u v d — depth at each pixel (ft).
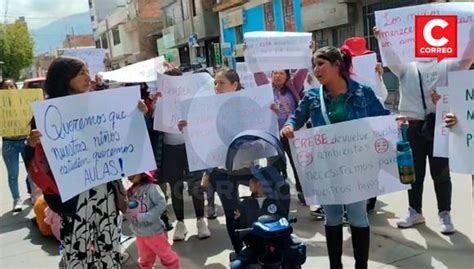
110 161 9.66
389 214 16.07
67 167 8.99
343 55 10.62
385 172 10.64
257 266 10.14
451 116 10.75
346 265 12.55
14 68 178.09
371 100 10.72
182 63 118.32
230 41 92.32
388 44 14.02
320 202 10.82
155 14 159.43
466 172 10.73
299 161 10.79
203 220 15.53
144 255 12.80
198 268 13.35
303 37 16.80
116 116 9.70
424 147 14.17
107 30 191.31
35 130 8.64
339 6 56.03
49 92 9.21
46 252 15.53
